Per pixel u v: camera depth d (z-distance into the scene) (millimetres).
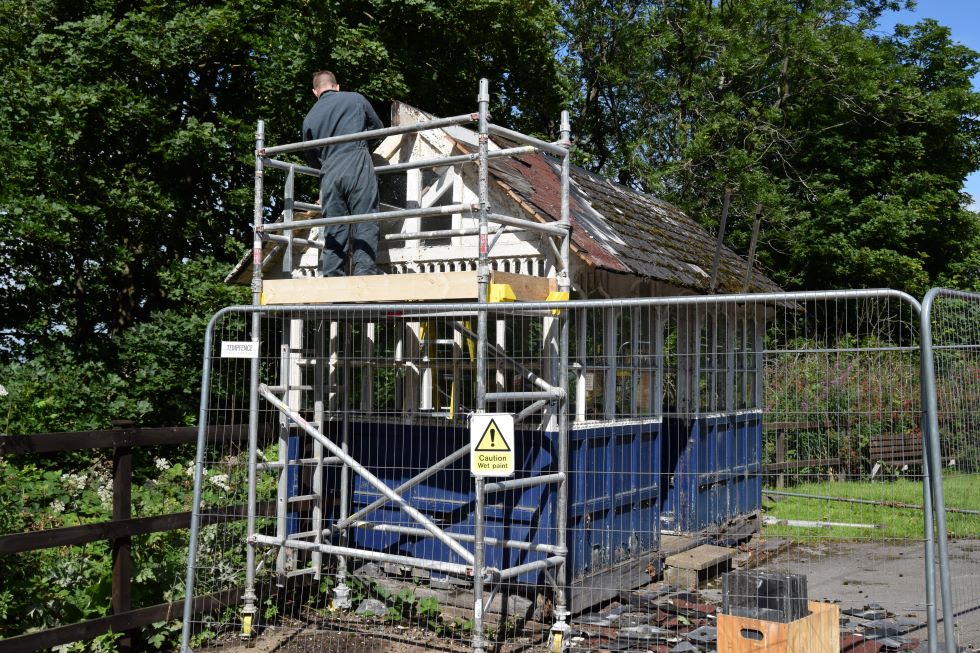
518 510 6781
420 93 16453
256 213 6992
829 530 8586
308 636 6695
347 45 14523
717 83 25141
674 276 8367
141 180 13969
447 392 7324
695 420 9188
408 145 7473
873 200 23875
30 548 5438
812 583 8062
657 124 25219
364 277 6402
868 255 23219
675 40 24969
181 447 10602
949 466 5051
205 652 6336
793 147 24688
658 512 8289
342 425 7746
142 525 6152
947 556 4301
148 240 14727
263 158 7066
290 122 14508
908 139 24703
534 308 5699
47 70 13203
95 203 13531
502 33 18031
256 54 15094
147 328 12828
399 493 6387
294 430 7707
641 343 8320
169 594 6609
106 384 11688
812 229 23875
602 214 8742
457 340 7254
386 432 7512
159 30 13594
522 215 6957
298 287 6746
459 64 17812
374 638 6648
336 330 7730
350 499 7656
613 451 7551
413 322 7523
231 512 7355
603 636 6418
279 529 7180
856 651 5988
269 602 7004
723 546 8969
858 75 23938
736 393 10383
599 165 26047
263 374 8547
